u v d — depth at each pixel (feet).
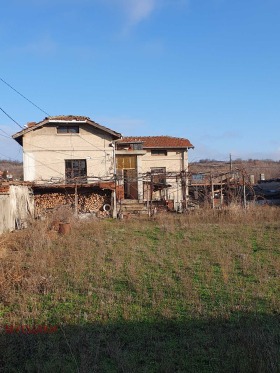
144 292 30.66
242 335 21.81
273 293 30.14
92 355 20.11
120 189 93.66
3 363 19.80
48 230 61.57
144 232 63.57
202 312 26.13
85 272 37.40
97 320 25.18
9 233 59.41
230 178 113.50
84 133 94.17
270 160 313.73
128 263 40.83
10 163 243.60
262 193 134.41
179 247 49.14
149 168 122.93
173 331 23.58
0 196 60.49
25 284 32.60
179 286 32.17
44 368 18.78
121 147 116.16
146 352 20.77
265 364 18.08
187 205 103.60
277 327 23.34
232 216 79.10
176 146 122.62
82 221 74.79
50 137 93.04
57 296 30.04
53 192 91.09
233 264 39.93
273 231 62.08
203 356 20.16
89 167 93.91
